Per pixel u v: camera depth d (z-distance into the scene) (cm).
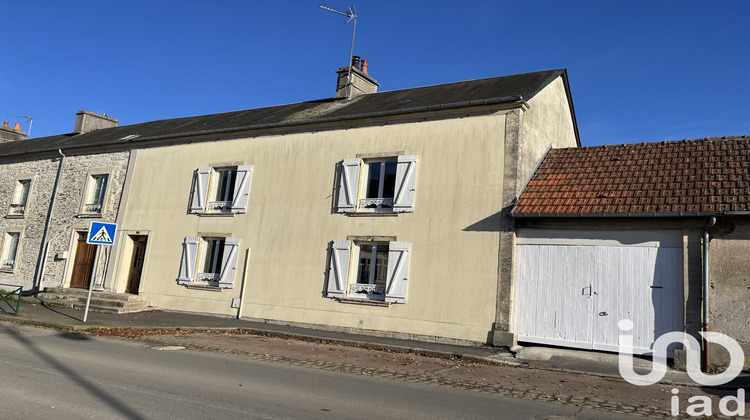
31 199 1981
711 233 916
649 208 951
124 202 1705
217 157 1573
